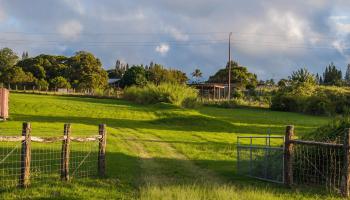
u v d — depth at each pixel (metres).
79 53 110.56
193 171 16.38
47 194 11.41
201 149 22.98
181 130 34.22
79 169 14.86
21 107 44.28
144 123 38.56
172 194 11.83
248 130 36.62
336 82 119.06
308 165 13.86
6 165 14.49
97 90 73.88
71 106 47.75
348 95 63.59
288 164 13.34
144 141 25.78
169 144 24.80
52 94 69.94
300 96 66.06
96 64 105.81
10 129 27.31
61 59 111.25
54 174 13.59
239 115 52.38
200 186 13.16
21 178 11.83
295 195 12.17
